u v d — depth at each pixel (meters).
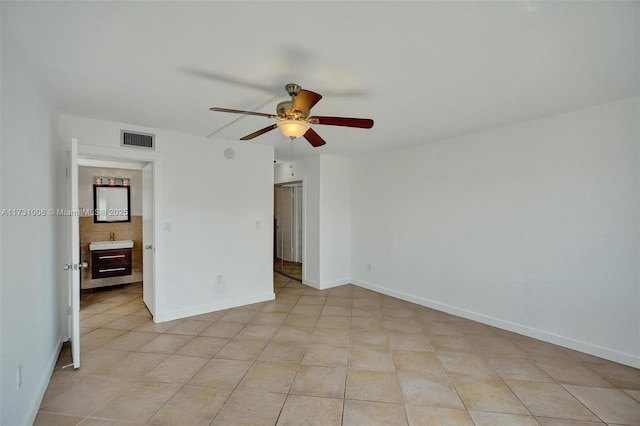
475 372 2.41
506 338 3.05
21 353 1.65
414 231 4.20
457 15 1.42
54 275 2.54
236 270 4.01
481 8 1.36
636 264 2.46
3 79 1.43
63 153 2.90
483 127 3.26
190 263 3.64
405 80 2.11
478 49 1.72
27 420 1.72
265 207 4.25
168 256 3.47
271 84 2.19
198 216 3.68
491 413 1.93
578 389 2.18
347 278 5.25
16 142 1.60
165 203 3.44
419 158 4.12
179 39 1.63
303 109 1.95
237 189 3.99
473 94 2.36
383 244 4.66
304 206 5.22
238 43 1.67
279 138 3.78
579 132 2.72
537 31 1.54
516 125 3.13
